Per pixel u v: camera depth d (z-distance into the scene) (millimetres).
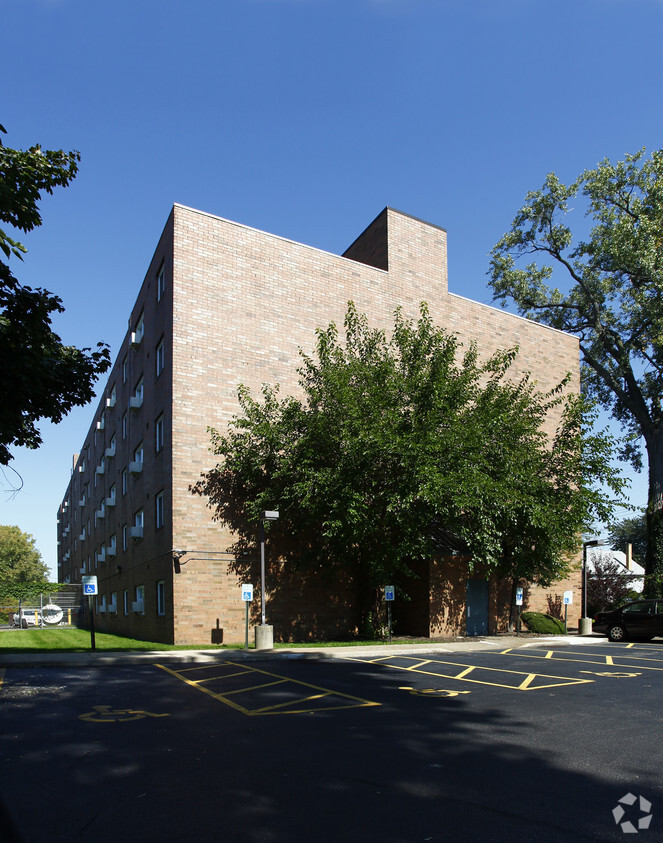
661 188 32938
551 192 36531
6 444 13062
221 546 19844
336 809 5320
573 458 22859
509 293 39312
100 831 4891
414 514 18500
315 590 21391
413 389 19719
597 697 10477
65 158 10680
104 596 36906
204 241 21172
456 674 13148
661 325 32844
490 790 5785
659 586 31516
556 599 28750
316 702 10000
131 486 27547
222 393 20734
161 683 11891
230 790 5797
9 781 6074
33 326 11922
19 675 12961
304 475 19062
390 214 25812
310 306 23047
